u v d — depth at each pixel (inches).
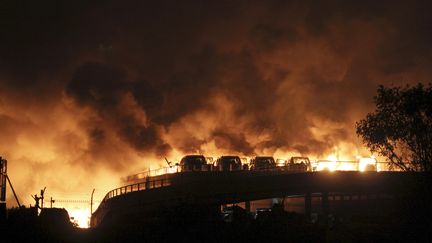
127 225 2442.2
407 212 1902.1
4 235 2071.9
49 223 2340.1
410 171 1877.5
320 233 2231.8
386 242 1975.9
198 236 2090.3
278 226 2209.6
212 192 3294.8
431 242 1827.0
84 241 2090.3
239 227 2220.7
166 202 3233.3
